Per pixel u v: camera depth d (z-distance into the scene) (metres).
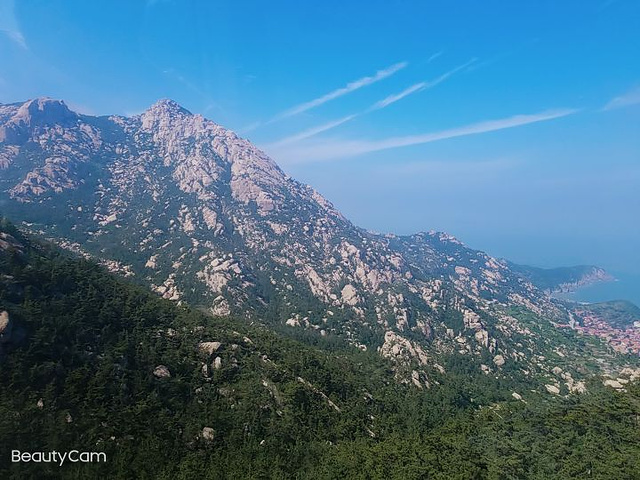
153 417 116.50
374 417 156.00
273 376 148.00
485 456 116.44
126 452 104.31
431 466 111.06
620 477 100.25
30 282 137.12
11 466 92.44
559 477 104.88
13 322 115.94
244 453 114.19
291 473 110.94
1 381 105.69
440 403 187.12
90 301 145.25
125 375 124.81
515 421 138.25
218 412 125.44
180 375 134.50
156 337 146.12
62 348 121.06
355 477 107.88
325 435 131.38
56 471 95.31
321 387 158.00
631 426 123.69
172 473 103.44
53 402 107.50
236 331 179.38
